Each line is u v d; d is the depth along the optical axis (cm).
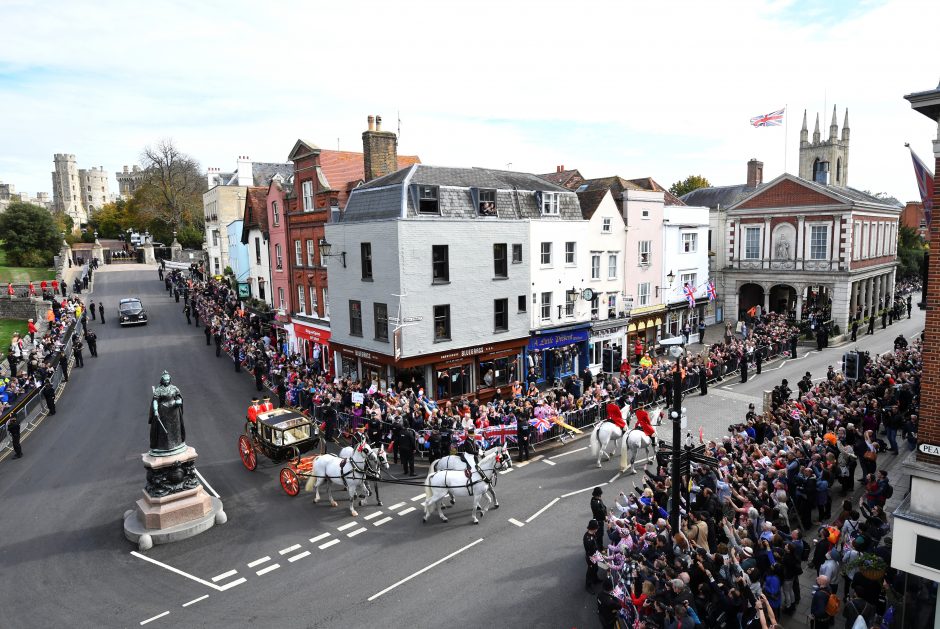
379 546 1584
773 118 4772
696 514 1363
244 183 6788
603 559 1314
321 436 1970
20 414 2525
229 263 6222
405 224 2586
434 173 2873
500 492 1919
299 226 3631
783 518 1346
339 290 3073
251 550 1577
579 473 2058
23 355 3428
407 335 2642
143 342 4272
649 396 2748
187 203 9269
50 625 1276
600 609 1156
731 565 1159
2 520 1762
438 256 2725
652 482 1612
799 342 4362
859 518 1429
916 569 1019
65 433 2512
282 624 1262
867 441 1753
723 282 5134
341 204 3275
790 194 4756
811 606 1130
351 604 1327
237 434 2500
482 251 2872
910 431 1977
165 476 1675
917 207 7975
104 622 1283
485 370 2998
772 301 5403
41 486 1998
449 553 1538
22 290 5300
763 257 4941
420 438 2136
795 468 1570
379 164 3225
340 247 3003
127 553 1570
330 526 1705
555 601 1317
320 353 3566
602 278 3678
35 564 1521
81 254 9294
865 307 5131
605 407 2552
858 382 2408
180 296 6053
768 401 2448
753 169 5747
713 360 3275
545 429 2306
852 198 4534
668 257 4222
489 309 2933
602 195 3653
